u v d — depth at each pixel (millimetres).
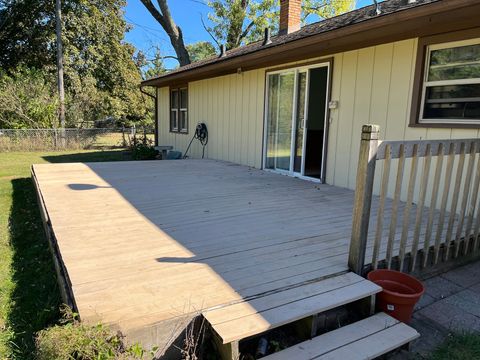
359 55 5211
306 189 5508
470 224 3293
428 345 2191
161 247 2943
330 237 3283
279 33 8469
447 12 3471
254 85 7609
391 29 4227
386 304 2330
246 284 2299
